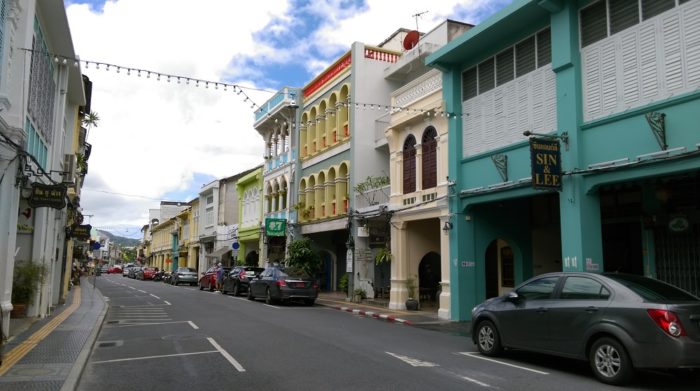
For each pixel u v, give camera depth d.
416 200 19.20
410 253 20.23
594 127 12.47
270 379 8.21
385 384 7.84
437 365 9.27
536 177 12.49
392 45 27.09
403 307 19.77
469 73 17.14
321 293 28.39
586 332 8.23
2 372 8.34
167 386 7.86
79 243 40.34
